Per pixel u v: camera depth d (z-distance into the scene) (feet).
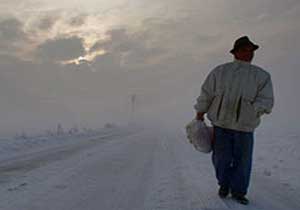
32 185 20.30
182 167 27.66
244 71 16.66
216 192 18.62
